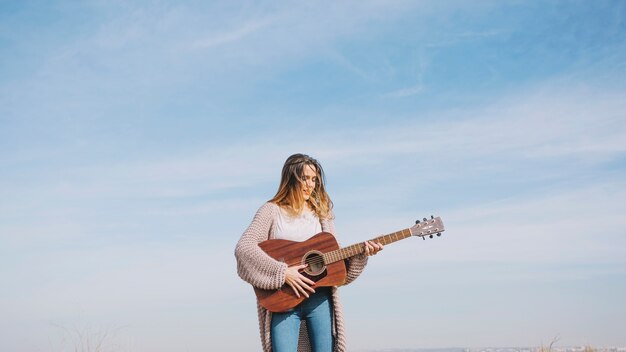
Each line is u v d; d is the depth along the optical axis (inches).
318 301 171.3
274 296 169.6
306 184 179.6
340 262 173.5
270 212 178.9
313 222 180.9
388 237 180.7
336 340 172.2
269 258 170.6
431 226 183.6
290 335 168.7
